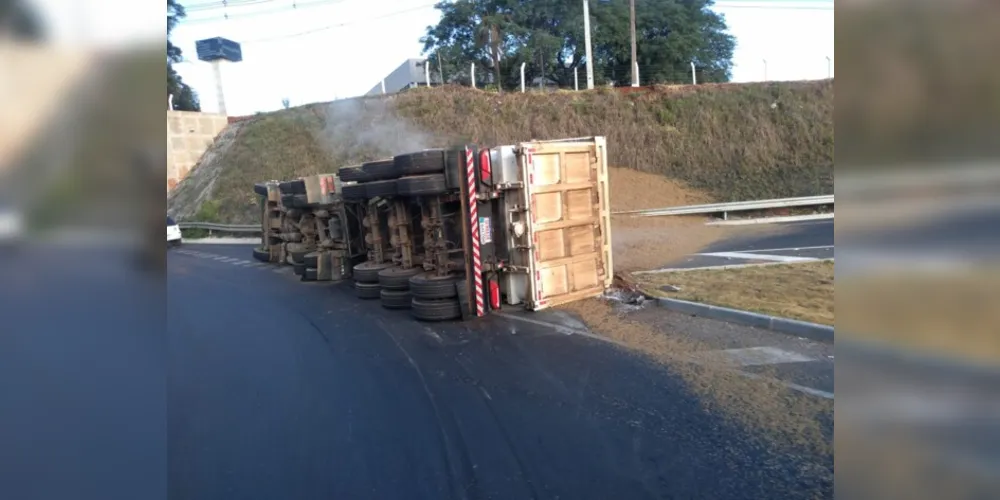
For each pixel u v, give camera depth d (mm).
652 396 5656
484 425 5281
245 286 14078
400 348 7891
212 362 7734
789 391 5527
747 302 8328
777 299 8422
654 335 7551
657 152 23688
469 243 9180
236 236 27234
